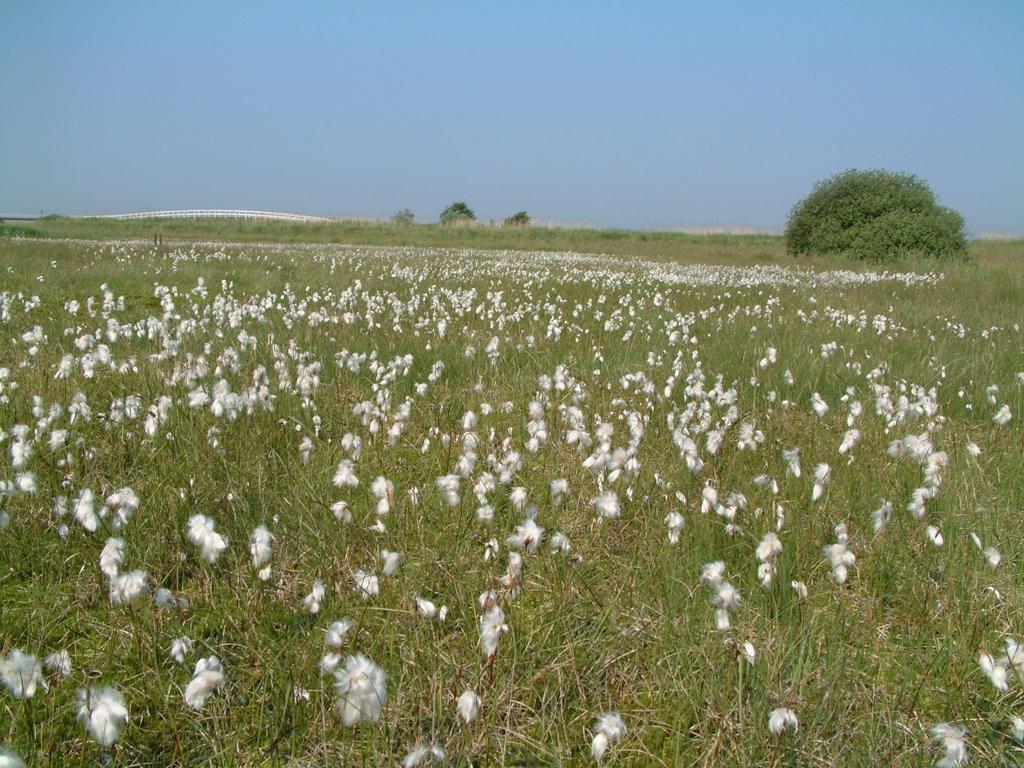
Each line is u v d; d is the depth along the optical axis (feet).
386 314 33.60
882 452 17.28
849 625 11.20
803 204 112.57
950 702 9.72
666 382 21.85
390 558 10.73
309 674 9.48
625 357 26.05
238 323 27.20
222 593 11.48
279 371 20.44
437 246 134.62
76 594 11.26
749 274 70.18
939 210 100.17
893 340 31.48
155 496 13.64
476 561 12.26
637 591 11.69
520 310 34.04
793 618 11.13
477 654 9.81
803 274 71.41
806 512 14.15
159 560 12.03
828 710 9.22
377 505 13.20
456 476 12.89
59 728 8.75
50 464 14.30
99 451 15.39
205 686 8.09
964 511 13.97
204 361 19.43
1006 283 56.90
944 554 12.81
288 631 10.52
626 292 47.32
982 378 24.50
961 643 10.73
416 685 9.37
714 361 25.81
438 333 28.94
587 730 9.07
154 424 15.23
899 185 104.78
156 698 9.31
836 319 36.42
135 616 10.36
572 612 11.03
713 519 13.28
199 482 14.25
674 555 12.26
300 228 168.04
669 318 35.40
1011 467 16.74
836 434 19.08
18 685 8.15
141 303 36.88
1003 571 12.55
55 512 12.71
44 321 29.45
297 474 14.57
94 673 9.78
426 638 10.23
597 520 13.52
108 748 8.50
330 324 30.07
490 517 12.00
